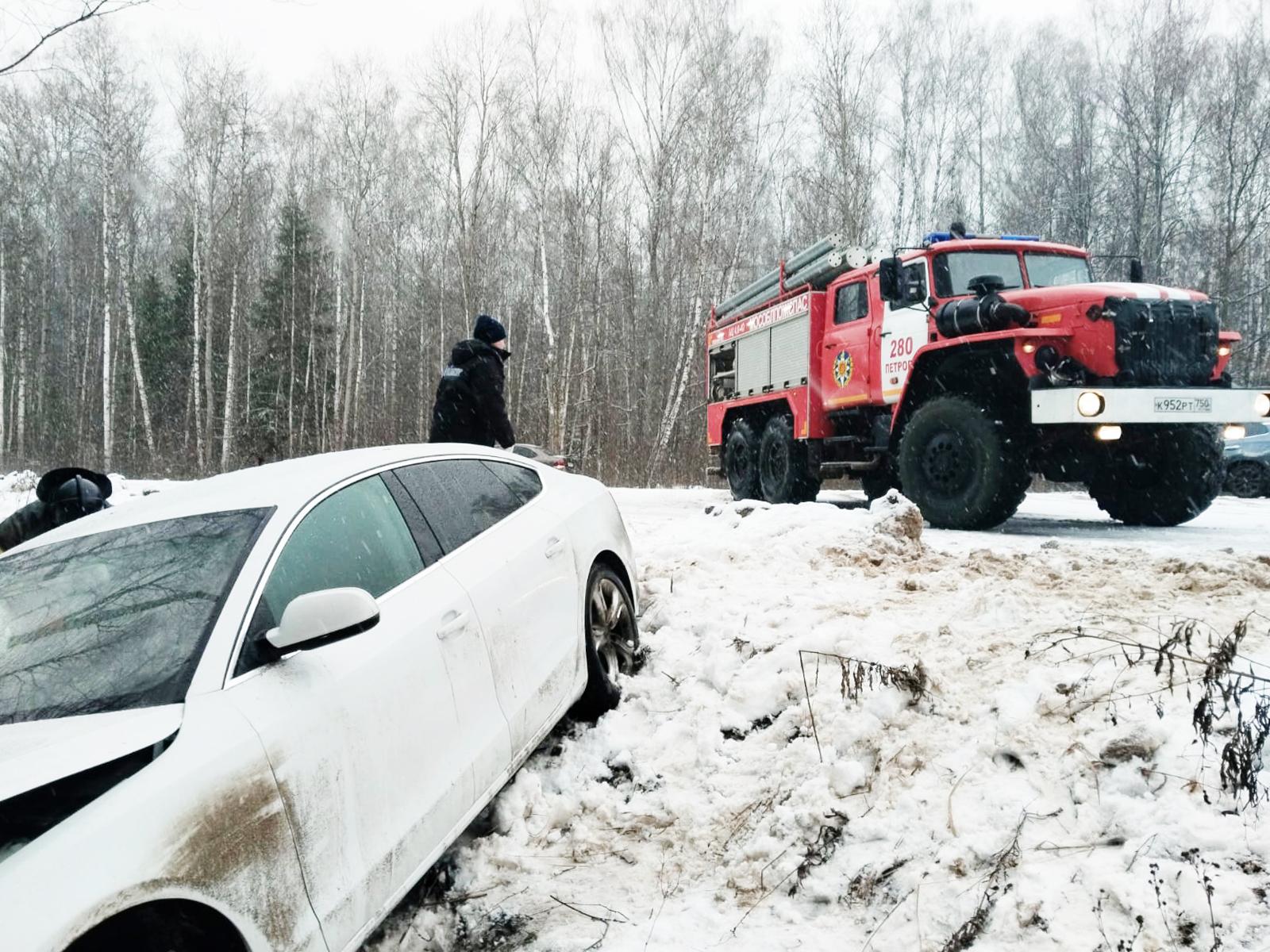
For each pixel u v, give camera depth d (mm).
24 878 1730
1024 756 2963
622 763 3734
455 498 3600
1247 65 27562
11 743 2062
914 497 8539
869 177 30453
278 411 39688
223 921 2051
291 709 2355
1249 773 2500
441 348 33062
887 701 3393
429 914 3027
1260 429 14688
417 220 37406
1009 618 3975
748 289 12508
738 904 2820
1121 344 7203
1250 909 2193
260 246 43406
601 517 4523
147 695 2227
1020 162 35375
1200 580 4312
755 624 4406
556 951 2727
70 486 4309
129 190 34125
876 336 9438
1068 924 2328
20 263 35781
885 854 2803
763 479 11703
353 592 2455
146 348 43688
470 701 3068
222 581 2523
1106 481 9148
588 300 27375
